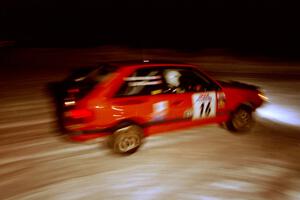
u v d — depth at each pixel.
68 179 3.86
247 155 4.79
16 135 5.16
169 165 4.35
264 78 11.02
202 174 4.13
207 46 19.61
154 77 4.74
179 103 4.88
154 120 4.73
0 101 7.06
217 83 5.34
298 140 5.50
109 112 4.32
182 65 5.05
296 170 4.35
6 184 3.71
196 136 5.49
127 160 4.45
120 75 4.50
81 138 4.30
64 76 10.09
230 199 3.59
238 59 15.39
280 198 3.65
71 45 19.09
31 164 4.20
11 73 10.43
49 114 6.31
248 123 5.82
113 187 3.72
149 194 3.62
